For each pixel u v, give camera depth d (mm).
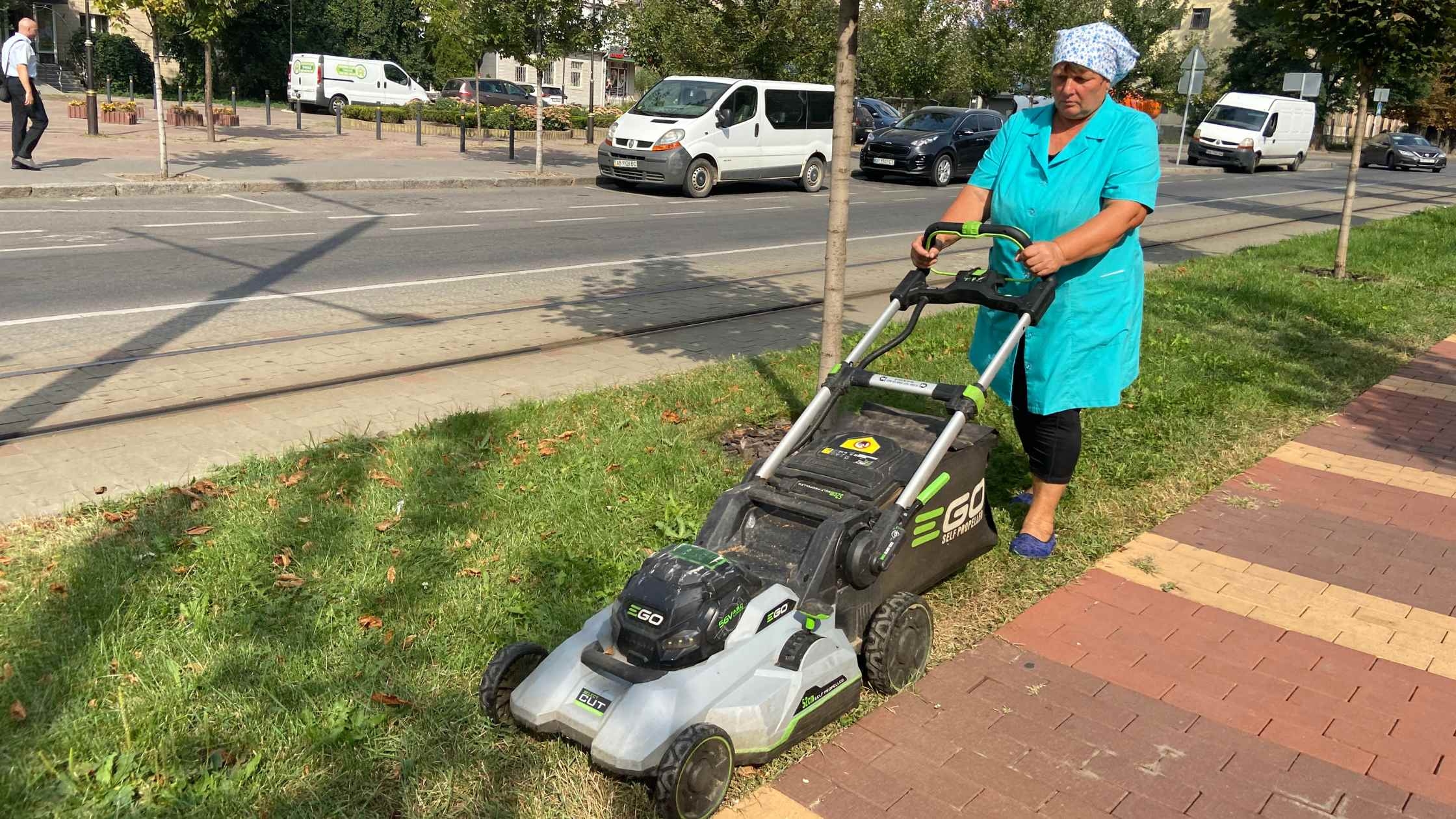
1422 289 11977
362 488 5203
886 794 3303
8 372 6988
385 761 3314
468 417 6160
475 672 3766
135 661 3691
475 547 4688
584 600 4277
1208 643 4297
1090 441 6426
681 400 6816
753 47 27188
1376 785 3439
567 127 32312
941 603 4539
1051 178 4473
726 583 3346
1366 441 6797
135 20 43781
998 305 4262
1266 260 13688
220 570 4348
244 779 3162
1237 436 6734
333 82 38719
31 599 4055
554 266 11906
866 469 4012
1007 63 38656
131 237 12102
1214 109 35906
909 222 17734
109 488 5152
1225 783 3424
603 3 20875
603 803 3180
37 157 18625
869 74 38781
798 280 11859
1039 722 3711
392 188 18516
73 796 3076
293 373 7277
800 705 3352
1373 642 4352
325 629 3980
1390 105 54625
